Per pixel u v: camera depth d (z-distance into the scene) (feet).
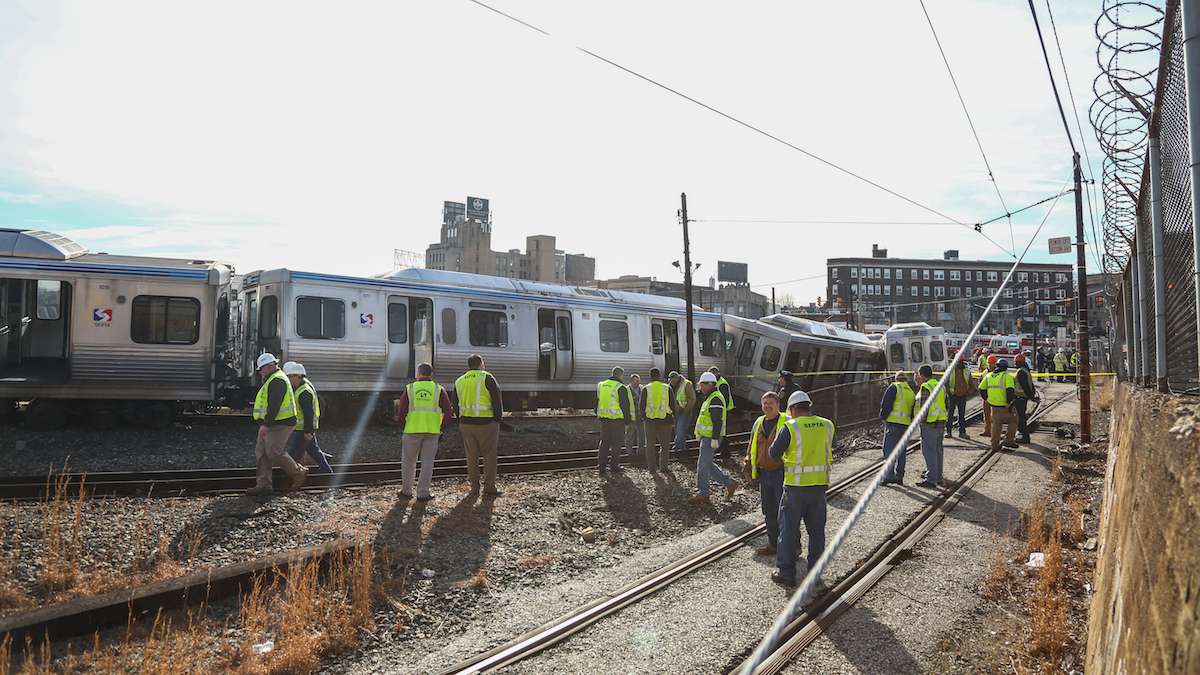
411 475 33.09
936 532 30.25
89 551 23.73
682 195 86.63
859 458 49.75
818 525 24.56
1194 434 8.34
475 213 445.78
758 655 6.77
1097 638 15.03
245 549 25.64
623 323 72.08
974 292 379.76
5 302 44.91
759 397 80.43
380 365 54.13
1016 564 26.43
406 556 25.85
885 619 21.09
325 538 27.07
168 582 20.77
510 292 63.10
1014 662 18.67
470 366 35.81
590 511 34.50
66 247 47.32
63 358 46.06
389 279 56.03
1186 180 12.88
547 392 66.18
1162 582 8.58
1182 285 14.02
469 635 20.20
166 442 43.86
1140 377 24.27
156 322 47.03
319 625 20.38
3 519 25.34
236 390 55.26
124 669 17.37
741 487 41.45
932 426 39.42
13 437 42.32
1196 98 11.28
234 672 17.63
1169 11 13.57
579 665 18.08
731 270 362.12
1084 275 56.18
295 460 34.32
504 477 40.29
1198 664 6.73
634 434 52.31
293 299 50.70
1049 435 60.70
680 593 23.20
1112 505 20.51
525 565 26.61
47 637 16.63
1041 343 195.93
